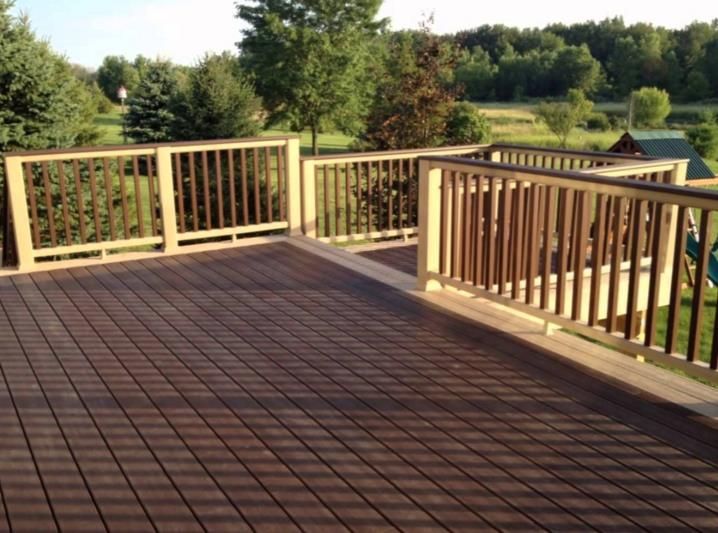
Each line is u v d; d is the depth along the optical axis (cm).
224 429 291
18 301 476
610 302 353
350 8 3388
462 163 429
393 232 679
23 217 553
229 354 375
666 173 466
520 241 399
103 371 354
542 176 373
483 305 453
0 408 313
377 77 1338
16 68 1104
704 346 778
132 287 506
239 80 1480
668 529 221
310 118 3369
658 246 318
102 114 5075
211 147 611
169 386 335
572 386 328
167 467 261
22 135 1099
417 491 243
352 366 356
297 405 312
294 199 653
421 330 407
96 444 279
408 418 299
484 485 246
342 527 222
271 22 3222
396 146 1255
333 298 471
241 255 596
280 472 256
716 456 265
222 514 230
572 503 235
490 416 299
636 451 269
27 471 259
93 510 233
